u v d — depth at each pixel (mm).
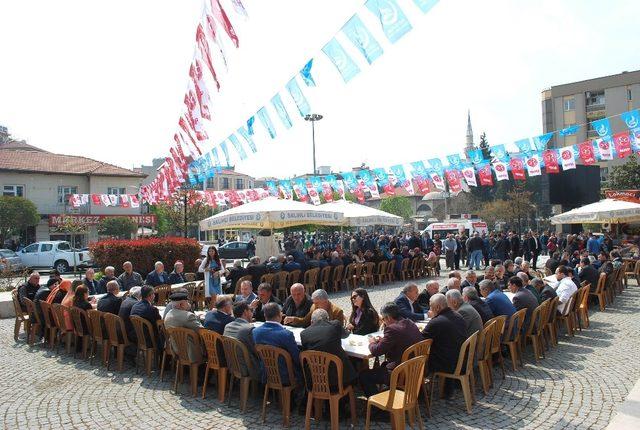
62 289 9281
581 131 46344
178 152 13859
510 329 6832
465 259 23891
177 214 38031
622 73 44531
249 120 9312
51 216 35781
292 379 5258
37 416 5594
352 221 18234
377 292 15227
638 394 5633
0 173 36531
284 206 13594
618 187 34594
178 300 6551
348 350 5539
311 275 14344
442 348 5570
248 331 5707
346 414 5441
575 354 7742
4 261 18344
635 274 15648
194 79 10680
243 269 12344
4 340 9641
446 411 5473
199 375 6836
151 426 5254
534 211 51219
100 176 40062
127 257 17344
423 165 13320
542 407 5508
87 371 7410
